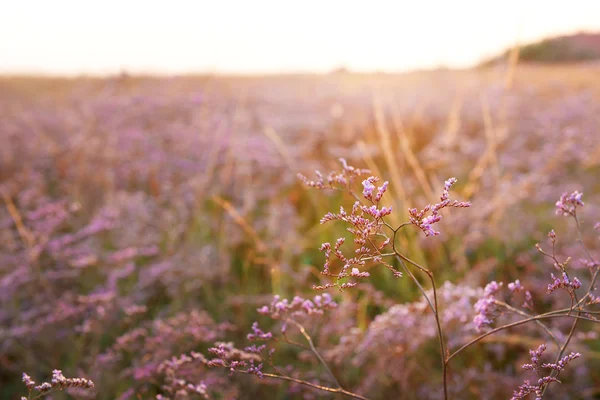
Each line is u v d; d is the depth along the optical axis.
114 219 4.11
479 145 6.26
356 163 5.73
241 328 3.18
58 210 3.83
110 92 10.58
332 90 11.91
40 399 2.78
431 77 10.69
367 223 1.27
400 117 8.00
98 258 3.68
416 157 6.04
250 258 3.96
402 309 2.46
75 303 3.22
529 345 2.76
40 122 8.12
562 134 6.03
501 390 2.56
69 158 5.95
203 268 3.65
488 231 3.90
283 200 5.06
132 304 3.21
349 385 2.76
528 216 4.24
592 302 1.38
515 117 7.59
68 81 15.12
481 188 4.91
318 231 4.52
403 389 2.66
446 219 4.06
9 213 4.40
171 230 4.20
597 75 13.09
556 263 1.42
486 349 2.90
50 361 3.03
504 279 3.46
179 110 8.67
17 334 2.92
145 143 6.36
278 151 6.38
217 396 2.53
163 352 2.51
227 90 12.23
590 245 3.51
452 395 2.62
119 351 2.83
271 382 2.51
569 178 5.10
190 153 6.02
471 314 2.28
